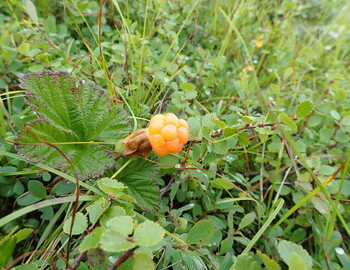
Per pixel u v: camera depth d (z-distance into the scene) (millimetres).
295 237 152
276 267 93
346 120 187
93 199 118
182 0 252
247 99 204
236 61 263
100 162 132
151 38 241
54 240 124
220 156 143
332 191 142
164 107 193
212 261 123
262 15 334
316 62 310
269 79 265
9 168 135
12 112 173
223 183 143
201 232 116
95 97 141
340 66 317
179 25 270
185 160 144
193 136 138
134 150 127
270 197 158
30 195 131
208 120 142
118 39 230
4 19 217
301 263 83
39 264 112
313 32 392
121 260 85
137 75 195
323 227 143
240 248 153
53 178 152
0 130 143
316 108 217
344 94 209
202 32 277
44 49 197
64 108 137
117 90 165
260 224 156
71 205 135
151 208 135
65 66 187
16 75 181
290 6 321
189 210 160
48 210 131
